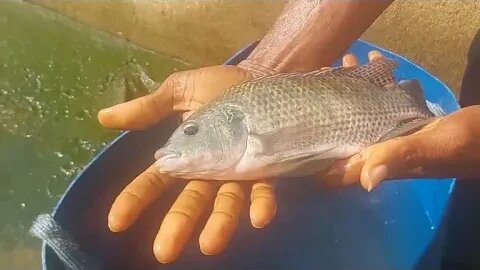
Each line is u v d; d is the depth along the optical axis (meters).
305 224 0.45
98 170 0.40
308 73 0.39
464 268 0.48
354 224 0.46
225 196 0.36
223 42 0.66
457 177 0.38
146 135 0.42
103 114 0.40
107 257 0.40
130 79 0.67
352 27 0.46
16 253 0.54
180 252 0.35
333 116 0.38
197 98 0.42
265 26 0.64
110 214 0.36
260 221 0.35
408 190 0.48
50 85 0.66
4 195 0.58
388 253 0.45
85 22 0.70
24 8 0.72
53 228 0.38
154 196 0.37
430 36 0.59
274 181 0.40
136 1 0.67
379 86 0.40
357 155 0.37
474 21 0.57
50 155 0.61
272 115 0.37
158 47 0.68
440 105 0.49
